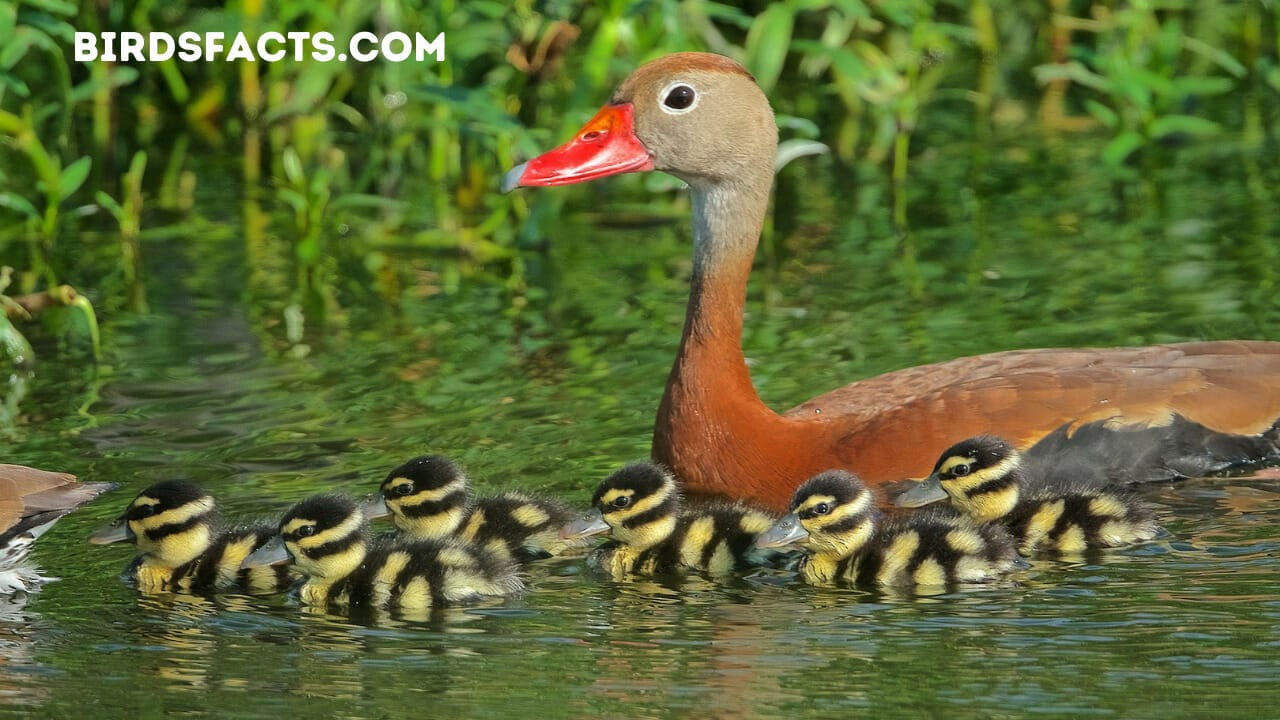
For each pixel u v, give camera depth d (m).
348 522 11.57
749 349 16.08
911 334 16.28
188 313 17.47
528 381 15.52
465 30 20.36
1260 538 11.88
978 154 21.91
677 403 13.20
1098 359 13.48
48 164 19.12
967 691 9.72
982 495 12.22
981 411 12.88
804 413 13.32
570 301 17.70
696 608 11.27
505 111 19.50
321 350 16.39
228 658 10.52
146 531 11.88
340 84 22.38
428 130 22.50
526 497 12.76
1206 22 24.22
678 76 13.48
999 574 11.52
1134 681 9.78
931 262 18.34
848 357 15.77
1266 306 16.45
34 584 11.80
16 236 19.80
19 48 18.08
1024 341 15.95
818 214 20.12
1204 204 19.67
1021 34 25.14
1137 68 21.00
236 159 22.50
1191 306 16.58
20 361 16.20
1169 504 12.54
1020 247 18.66
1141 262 17.92
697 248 13.53
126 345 16.59
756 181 13.48
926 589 11.42
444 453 13.90
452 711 9.66
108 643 10.78
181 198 21.16
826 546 11.79
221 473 13.48
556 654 10.48
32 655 10.59
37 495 11.61
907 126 21.11
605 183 21.91
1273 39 24.00
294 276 18.59
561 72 21.78
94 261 19.05
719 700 9.70
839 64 19.47
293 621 11.18
